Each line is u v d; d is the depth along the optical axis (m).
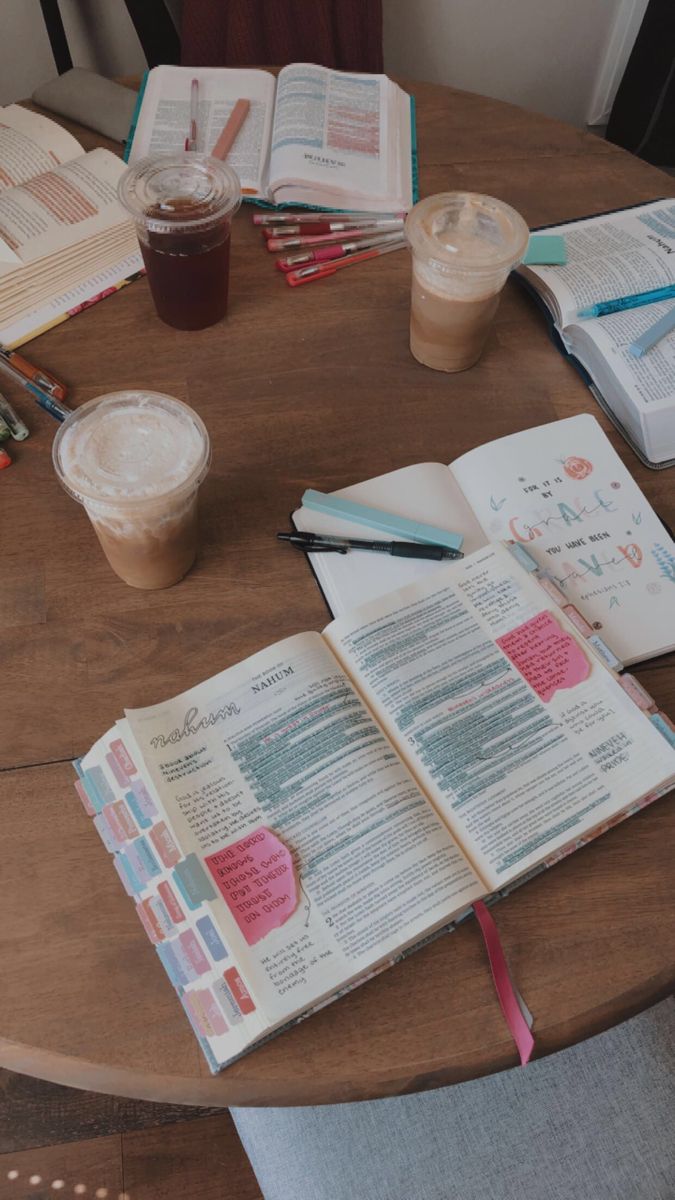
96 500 0.68
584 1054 0.83
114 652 0.77
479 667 0.75
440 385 0.95
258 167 1.06
